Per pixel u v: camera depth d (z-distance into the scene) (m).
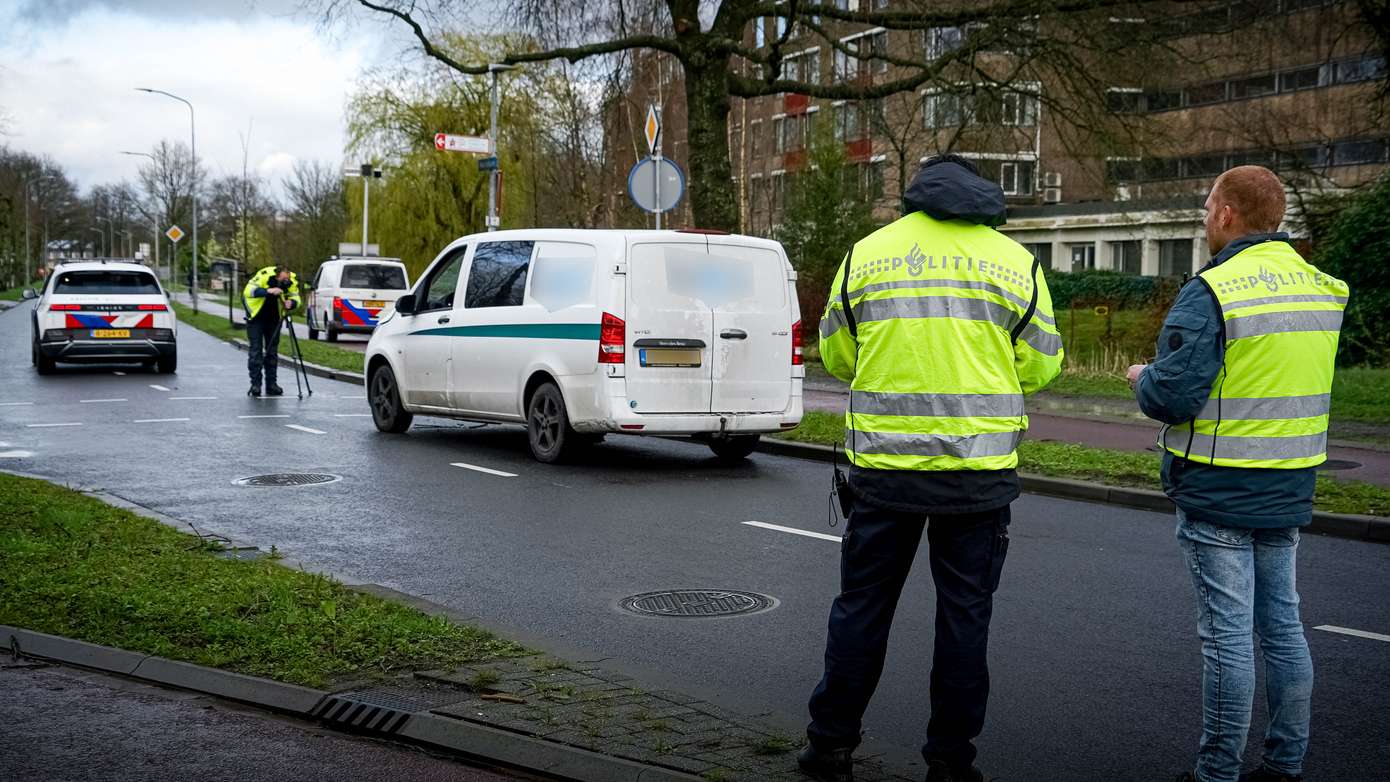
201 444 13.05
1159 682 5.30
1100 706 4.98
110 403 17.22
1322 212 21.19
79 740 4.42
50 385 19.95
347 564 7.48
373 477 10.91
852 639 3.93
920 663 5.55
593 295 11.16
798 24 19.98
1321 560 7.95
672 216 45.34
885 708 4.94
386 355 13.91
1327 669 5.52
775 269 11.66
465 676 4.96
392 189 45.97
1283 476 3.84
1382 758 4.44
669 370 11.12
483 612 6.38
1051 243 49.31
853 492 3.97
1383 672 5.48
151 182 81.12
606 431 11.12
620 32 20.72
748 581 7.10
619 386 10.98
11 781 4.05
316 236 59.56
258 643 5.39
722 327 11.31
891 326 3.85
